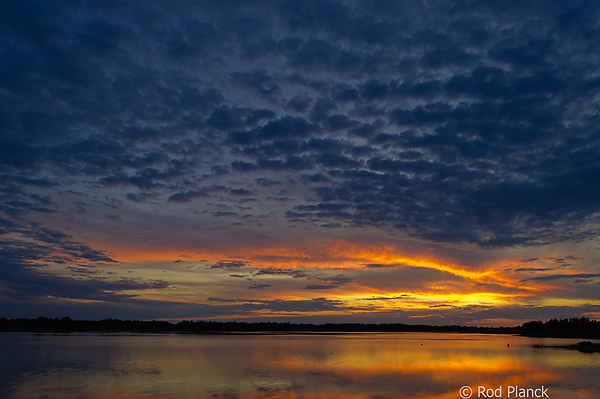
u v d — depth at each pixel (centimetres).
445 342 12475
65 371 4716
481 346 10056
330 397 3250
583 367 5338
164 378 4184
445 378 4231
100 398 3203
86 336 15888
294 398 3206
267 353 7450
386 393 3416
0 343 10219
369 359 6297
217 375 4400
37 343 10312
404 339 15362
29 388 3619
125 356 6625
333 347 9394
